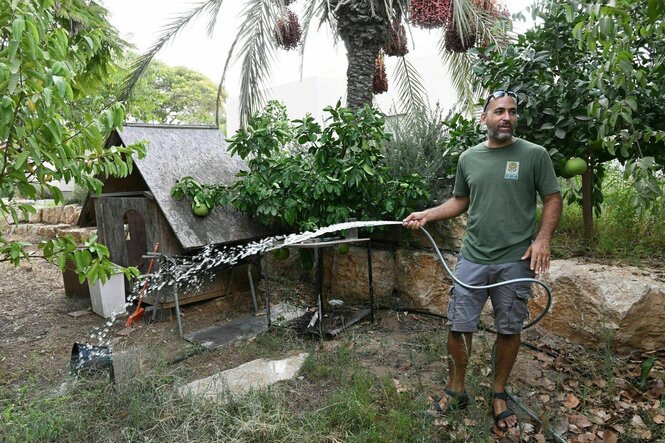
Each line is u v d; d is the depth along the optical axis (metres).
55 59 2.63
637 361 3.11
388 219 4.48
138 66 6.61
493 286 2.44
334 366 3.32
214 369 3.50
